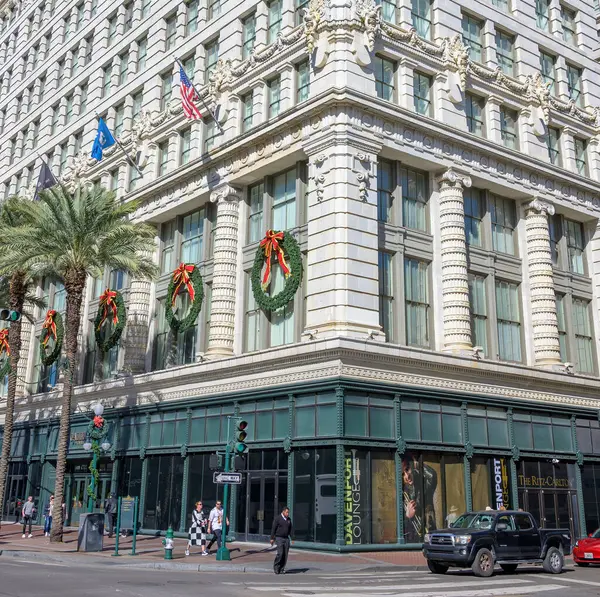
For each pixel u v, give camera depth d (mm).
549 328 36344
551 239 39312
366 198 30219
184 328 37250
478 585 17750
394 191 32812
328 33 32000
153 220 41844
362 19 32188
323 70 31953
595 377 37688
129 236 34062
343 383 27344
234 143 35531
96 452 33406
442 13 36531
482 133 37062
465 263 33562
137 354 40656
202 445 33531
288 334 32062
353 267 28969
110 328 43875
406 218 33406
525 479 33281
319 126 31188
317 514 27297
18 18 67875
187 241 40281
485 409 32438
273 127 33125
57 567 21438
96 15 54156
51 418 47750
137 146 44125
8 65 67188
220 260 35656
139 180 43781
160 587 16188
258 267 33312
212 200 37031
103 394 42062
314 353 28203
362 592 15828
